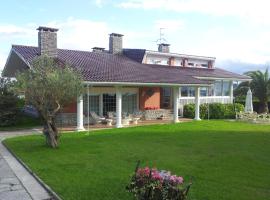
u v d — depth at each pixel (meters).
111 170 10.70
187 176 9.95
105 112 26.61
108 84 21.08
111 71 23.91
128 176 9.95
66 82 14.62
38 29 24.20
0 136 18.89
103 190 8.71
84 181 9.52
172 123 24.86
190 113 29.78
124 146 14.98
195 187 8.88
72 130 20.94
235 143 15.84
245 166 11.20
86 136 18.14
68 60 24.62
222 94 34.78
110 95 26.88
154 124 24.31
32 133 19.94
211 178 9.74
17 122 23.72
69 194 8.45
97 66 24.91
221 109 30.77
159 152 13.57
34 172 10.61
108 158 12.46
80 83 15.34
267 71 36.81
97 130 20.77
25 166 11.55
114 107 27.17
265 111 36.88
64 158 12.58
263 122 26.61
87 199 8.09
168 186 6.71
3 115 22.75
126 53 33.72
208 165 11.31
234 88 39.28
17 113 23.55
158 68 30.81
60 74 14.73
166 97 31.31
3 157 13.35
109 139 17.05
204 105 30.39
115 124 23.94
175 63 35.69
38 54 24.11
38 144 15.70
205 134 18.94
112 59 30.03
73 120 24.25
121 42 33.69
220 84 34.53
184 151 13.79
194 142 16.08
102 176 10.01
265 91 36.47
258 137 17.91
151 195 6.66
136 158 12.43
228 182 9.37
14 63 27.39
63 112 23.78
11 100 23.03
